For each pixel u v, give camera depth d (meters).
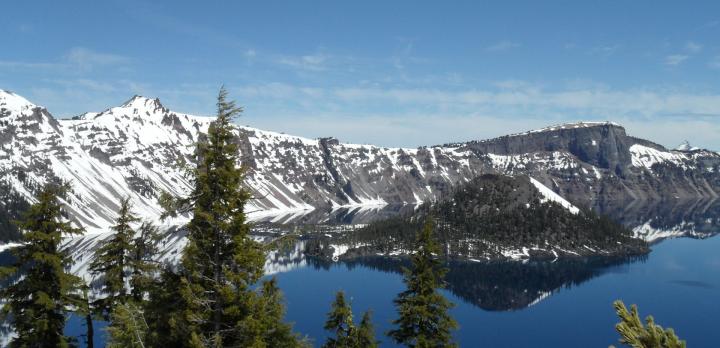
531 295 172.12
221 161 22.66
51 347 34.88
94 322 108.00
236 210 23.11
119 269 38.62
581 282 192.25
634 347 10.85
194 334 20.33
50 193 35.38
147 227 40.44
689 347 113.38
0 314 33.97
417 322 38.38
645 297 164.00
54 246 35.59
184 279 21.55
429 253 39.75
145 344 23.45
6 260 179.38
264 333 22.58
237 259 21.59
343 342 47.91
